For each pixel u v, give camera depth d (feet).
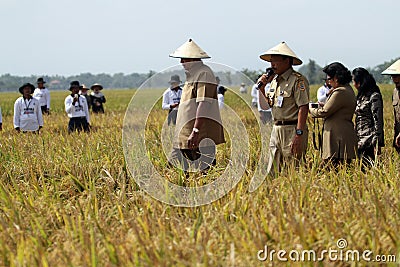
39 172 26.32
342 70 24.79
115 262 14.99
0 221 18.16
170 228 17.85
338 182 21.70
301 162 23.49
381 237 15.44
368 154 26.37
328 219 16.57
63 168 26.78
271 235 16.01
